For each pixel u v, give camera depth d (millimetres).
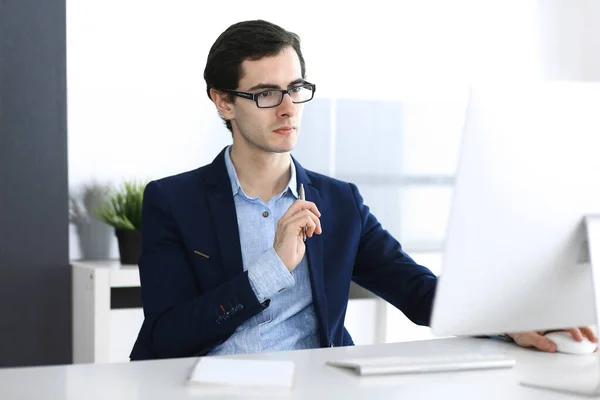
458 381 1588
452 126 5059
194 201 2293
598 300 1608
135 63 4305
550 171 1603
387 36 4898
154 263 2236
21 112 3832
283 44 2215
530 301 1675
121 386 1513
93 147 4230
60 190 3908
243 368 1604
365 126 4863
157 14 4336
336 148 4809
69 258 4086
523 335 1930
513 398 1461
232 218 2273
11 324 3834
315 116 4750
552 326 1720
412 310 2295
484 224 1595
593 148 1625
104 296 3707
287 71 2205
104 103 4246
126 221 3959
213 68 2260
